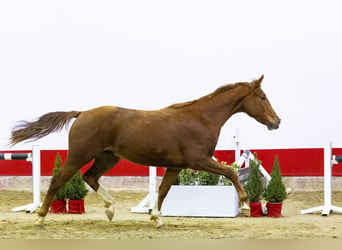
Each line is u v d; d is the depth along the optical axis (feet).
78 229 31.32
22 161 55.06
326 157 39.99
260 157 51.31
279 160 50.90
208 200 37.73
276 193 37.86
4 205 45.70
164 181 32.07
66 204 42.65
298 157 50.52
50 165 54.03
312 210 39.63
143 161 30.50
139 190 53.72
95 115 30.09
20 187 55.16
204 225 33.40
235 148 48.60
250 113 32.14
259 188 38.11
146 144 29.94
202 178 38.37
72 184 39.78
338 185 50.67
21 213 40.52
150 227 32.32
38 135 31.04
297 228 32.40
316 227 32.91
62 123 31.09
